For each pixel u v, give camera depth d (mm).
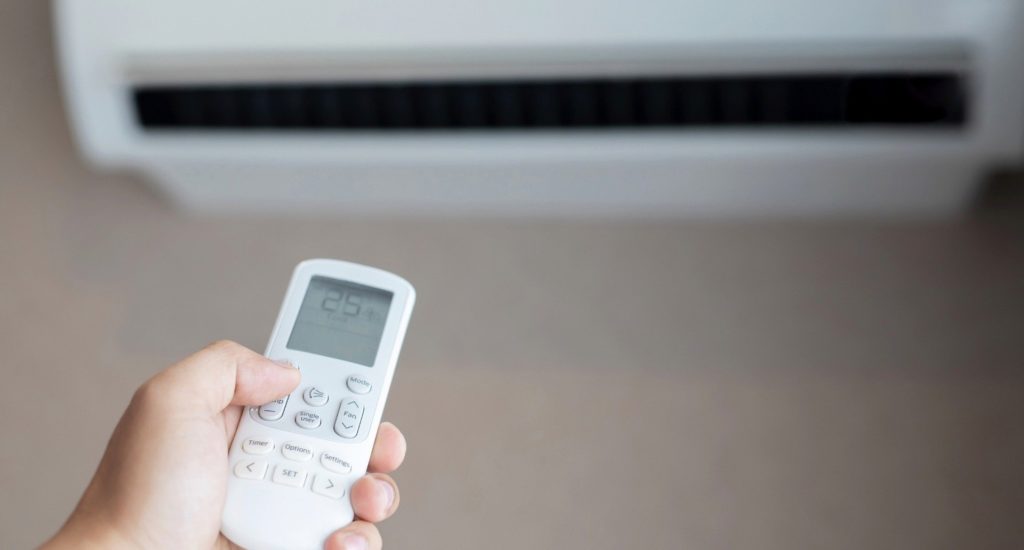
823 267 1183
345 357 758
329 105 1120
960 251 1183
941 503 1045
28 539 1065
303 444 729
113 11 1098
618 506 1059
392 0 1070
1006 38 1035
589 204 1218
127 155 1150
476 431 1100
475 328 1159
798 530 1040
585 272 1192
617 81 1086
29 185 1275
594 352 1141
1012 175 1218
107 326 1179
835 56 1044
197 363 715
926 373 1111
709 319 1156
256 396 735
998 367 1110
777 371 1122
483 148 1114
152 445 692
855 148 1086
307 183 1212
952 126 1077
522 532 1050
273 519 711
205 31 1090
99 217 1254
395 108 1114
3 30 1354
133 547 690
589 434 1096
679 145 1097
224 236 1236
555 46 1062
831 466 1069
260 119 1131
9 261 1225
